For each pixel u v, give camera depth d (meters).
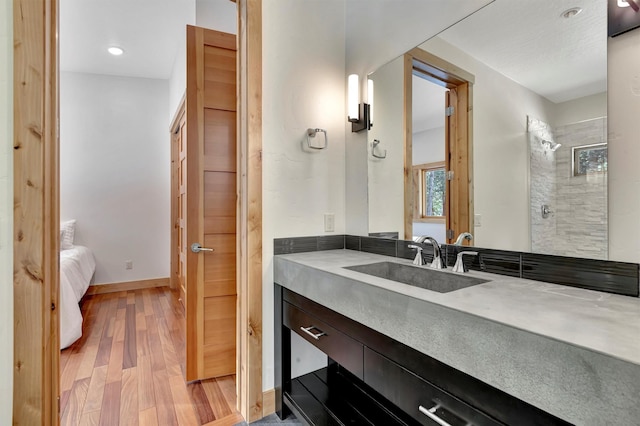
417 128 1.71
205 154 2.11
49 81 1.22
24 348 1.14
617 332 0.70
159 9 2.90
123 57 3.83
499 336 0.77
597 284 1.07
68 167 4.13
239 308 1.81
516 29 1.31
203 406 1.84
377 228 1.91
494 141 1.38
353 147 2.06
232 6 2.83
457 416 0.88
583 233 1.11
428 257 1.65
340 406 1.61
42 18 1.17
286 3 1.87
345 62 2.12
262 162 1.76
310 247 1.96
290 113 1.88
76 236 4.16
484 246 1.41
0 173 1.13
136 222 4.45
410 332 0.98
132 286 4.40
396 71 1.79
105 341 2.70
